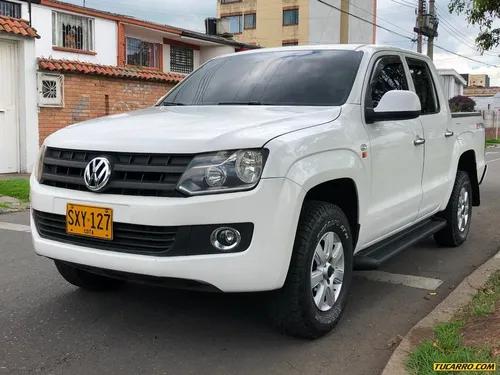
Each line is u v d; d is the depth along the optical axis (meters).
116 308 4.48
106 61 18.31
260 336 3.96
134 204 3.36
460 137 6.35
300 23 55.66
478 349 3.43
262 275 3.35
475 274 5.15
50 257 3.80
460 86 59.72
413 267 5.76
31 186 3.97
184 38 21.56
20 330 4.07
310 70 4.70
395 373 3.29
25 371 3.46
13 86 12.29
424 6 28.41
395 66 5.18
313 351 3.75
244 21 58.78
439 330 3.79
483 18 7.26
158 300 4.64
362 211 4.23
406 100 4.28
